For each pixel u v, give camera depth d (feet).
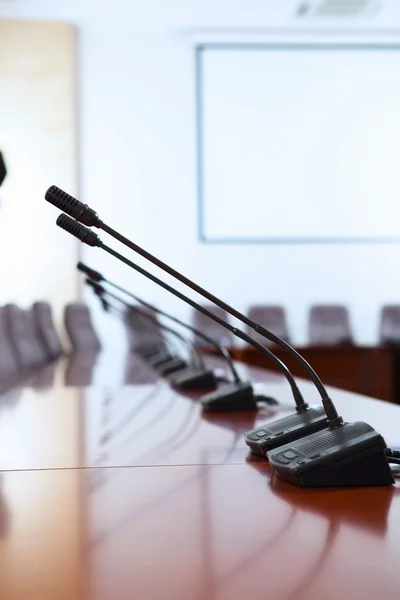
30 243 29.43
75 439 6.18
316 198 31.09
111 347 30.19
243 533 3.27
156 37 30.55
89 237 4.84
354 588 2.58
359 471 4.13
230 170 30.89
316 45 30.68
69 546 3.11
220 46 30.53
